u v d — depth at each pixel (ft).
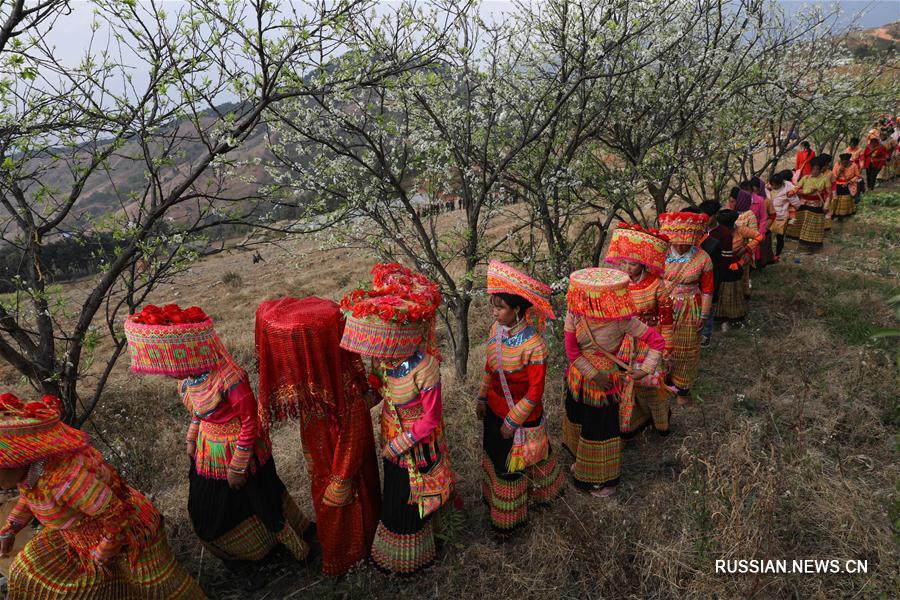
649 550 10.32
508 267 10.41
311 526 12.02
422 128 17.30
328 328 9.52
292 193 15.21
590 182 21.63
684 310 15.61
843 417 14.51
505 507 11.23
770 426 14.37
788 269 27.61
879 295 22.54
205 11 11.59
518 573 10.54
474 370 19.76
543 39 17.67
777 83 22.25
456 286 18.08
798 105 24.18
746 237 21.49
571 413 13.14
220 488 10.06
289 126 15.19
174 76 11.74
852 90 24.68
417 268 17.81
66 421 12.57
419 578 10.78
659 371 13.03
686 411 15.99
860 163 43.73
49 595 8.54
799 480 11.87
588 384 12.35
